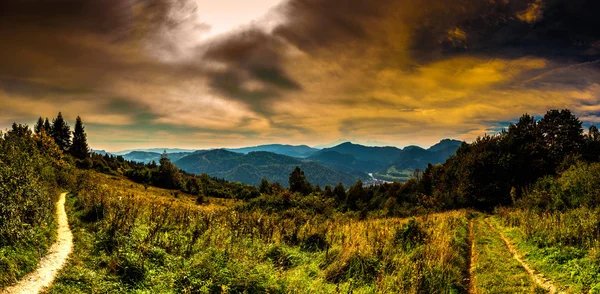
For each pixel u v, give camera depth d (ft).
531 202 91.81
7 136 110.32
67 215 65.77
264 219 82.17
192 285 34.81
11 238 37.45
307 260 49.26
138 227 57.98
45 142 214.07
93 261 40.29
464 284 39.34
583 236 43.96
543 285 35.70
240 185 390.42
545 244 47.37
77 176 154.20
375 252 47.85
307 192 280.72
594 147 169.99
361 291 36.91
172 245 49.80
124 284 34.68
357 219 118.73
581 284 33.09
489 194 132.67
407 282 38.17
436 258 45.14
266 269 41.65
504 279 38.29
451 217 89.40
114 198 91.61
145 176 328.29
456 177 166.50
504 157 137.18
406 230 59.16
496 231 69.05
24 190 52.90
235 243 54.49
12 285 30.63
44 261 37.58
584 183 78.43
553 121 181.88
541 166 133.08
